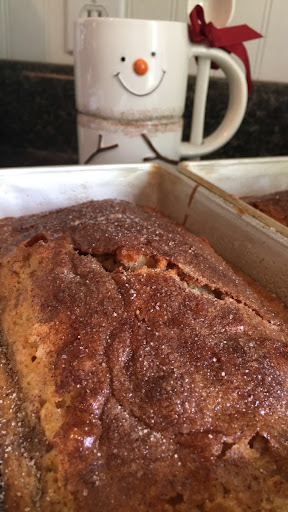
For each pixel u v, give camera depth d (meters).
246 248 0.24
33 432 0.15
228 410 0.14
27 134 0.46
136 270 0.19
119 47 0.27
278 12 0.36
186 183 0.27
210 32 0.28
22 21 0.42
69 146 0.45
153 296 0.17
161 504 0.12
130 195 0.30
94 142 0.31
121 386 0.14
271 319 0.18
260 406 0.14
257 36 0.30
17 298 0.19
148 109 0.29
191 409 0.14
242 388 0.14
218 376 0.15
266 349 0.16
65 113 0.44
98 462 0.13
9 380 0.16
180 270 0.19
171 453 0.13
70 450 0.13
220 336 0.16
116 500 0.12
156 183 0.30
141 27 0.26
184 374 0.15
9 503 0.13
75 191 0.28
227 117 0.32
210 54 0.29
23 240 0.22
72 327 0.16
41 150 0.46
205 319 0.16
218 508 0.13
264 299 0.22
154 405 0.14
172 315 0.16
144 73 0.27
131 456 0.13
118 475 0.13
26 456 0.14
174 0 0.38
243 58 0.31
